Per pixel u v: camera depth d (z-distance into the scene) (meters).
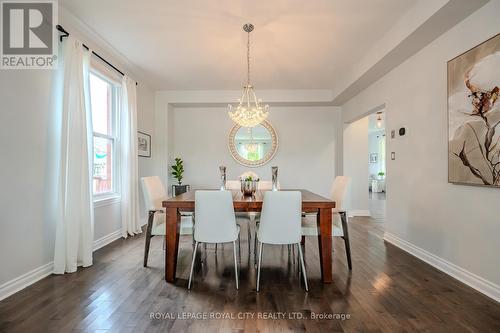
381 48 3.15
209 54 3.57
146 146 4.80
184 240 3.74
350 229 4.38
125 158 3.87
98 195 3.49
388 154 3.63
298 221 2.28
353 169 5.54
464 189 2.34
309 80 4.67
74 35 2.84
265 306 1.97
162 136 5.24
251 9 2.55
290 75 4.41
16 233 2.19
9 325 1.71
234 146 5.65
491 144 2.03
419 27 2.46
